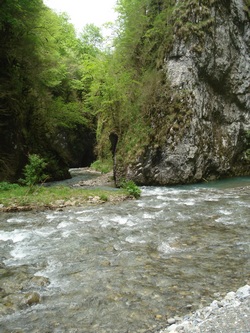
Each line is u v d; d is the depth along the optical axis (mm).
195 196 14359
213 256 6852
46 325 4332
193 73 20609
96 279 5777
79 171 33719
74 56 39094
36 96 23000
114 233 8641
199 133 20141
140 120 21266
